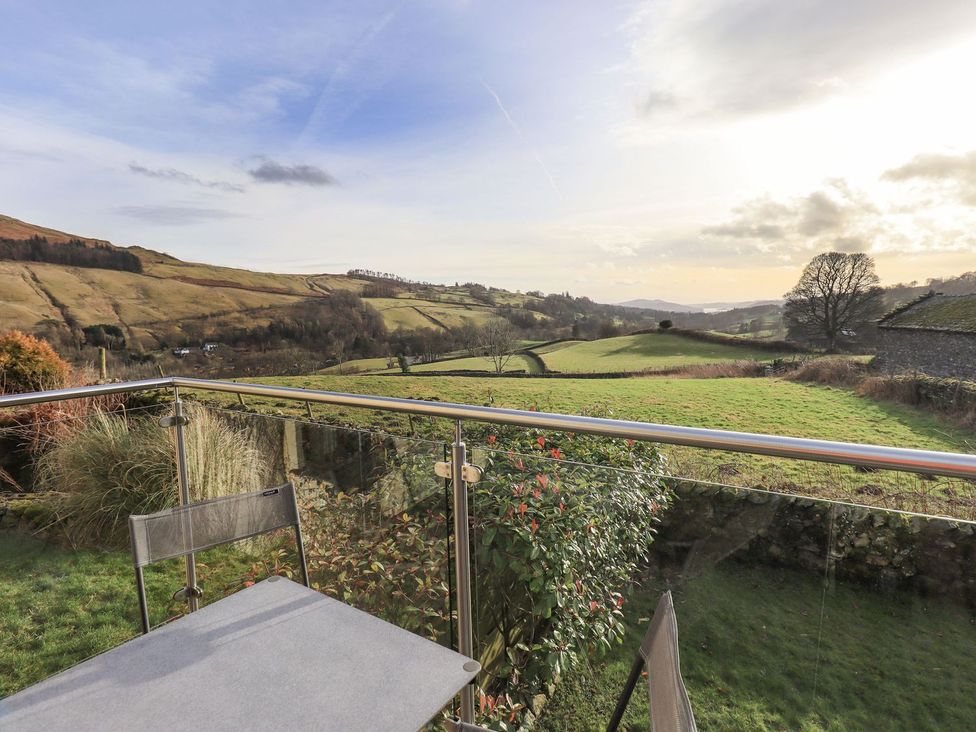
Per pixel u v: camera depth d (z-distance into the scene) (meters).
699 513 1.13
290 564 1.99
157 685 0.95
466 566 1.51
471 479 1.46
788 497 1.02
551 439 3.57
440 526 1.56
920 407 19.62
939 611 0.88
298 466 1.98
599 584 1.28
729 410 20.22
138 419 3.21
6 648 2.36
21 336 8.54
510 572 1.44
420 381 22.72
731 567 1.09
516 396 20.97
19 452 2.75
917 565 0.90
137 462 3.01
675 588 1.16
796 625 1.01
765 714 1.04
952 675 0.87
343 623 1.15
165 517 1.39
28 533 2.60
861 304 25.64
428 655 1.03
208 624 1.15
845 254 26.08
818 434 17.81
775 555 1.04
